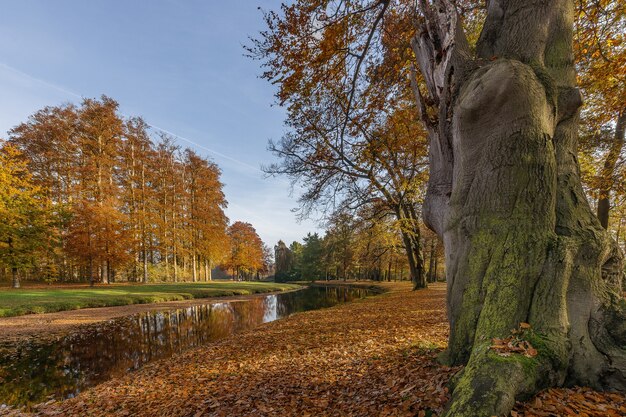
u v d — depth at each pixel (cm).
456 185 407
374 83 945
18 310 1553
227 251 4431
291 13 686
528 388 249
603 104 911
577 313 306
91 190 2877
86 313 1697
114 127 3016
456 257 389
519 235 338
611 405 249
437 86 470
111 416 507
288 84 783
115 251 2742
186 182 3744
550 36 414
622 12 659
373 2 708
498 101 354
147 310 1886
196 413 455
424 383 366
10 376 807
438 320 877
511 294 318
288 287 4331
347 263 5234
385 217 2030
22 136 2862
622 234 1939
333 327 973
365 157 1545
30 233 2447
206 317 1761
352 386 459
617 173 986
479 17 865
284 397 464
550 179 345
